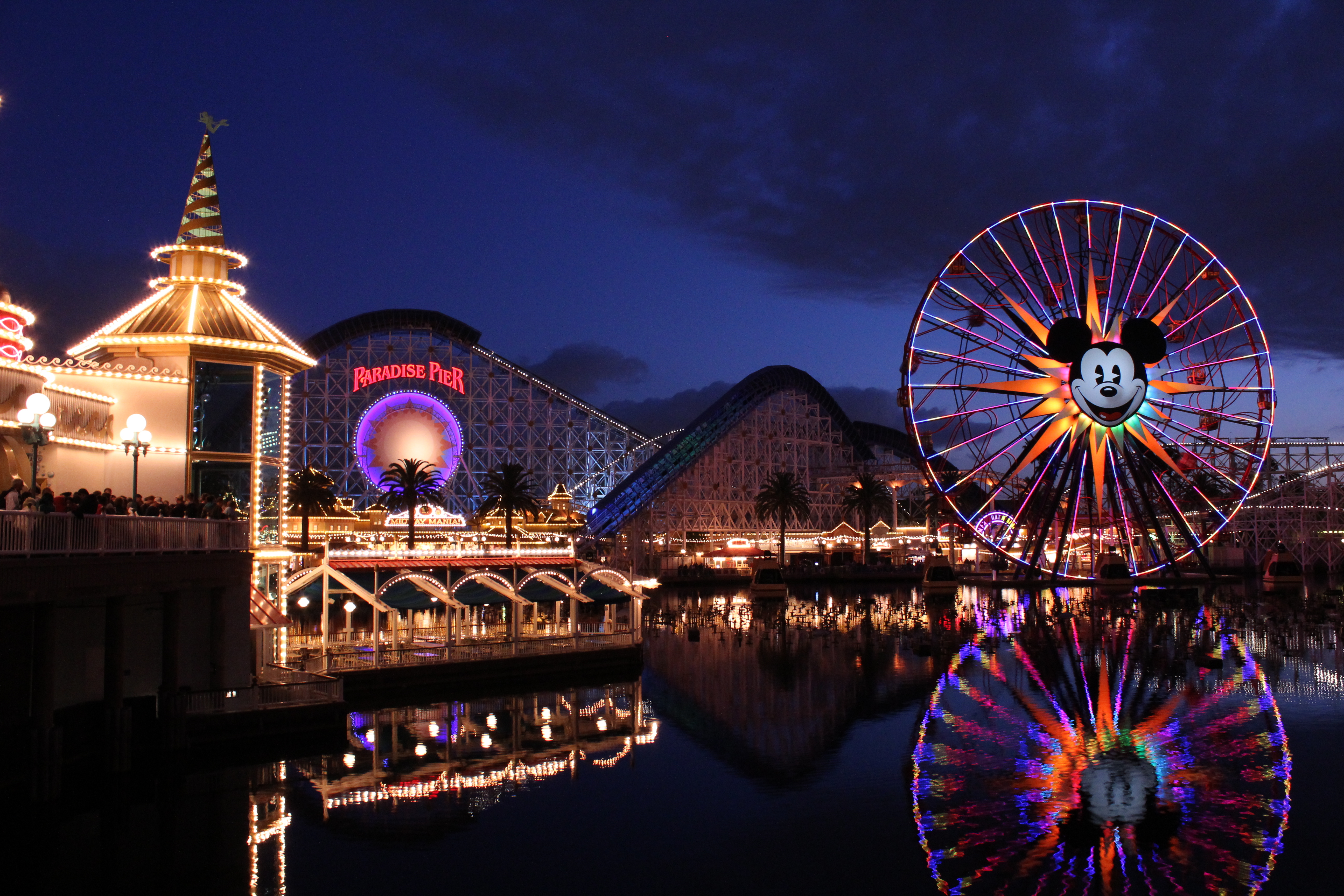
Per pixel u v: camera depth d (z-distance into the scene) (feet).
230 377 146.10
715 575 461.37
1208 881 87.76
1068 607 320.09
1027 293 312.91
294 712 130.62
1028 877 88.89
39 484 104.99
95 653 122.93
